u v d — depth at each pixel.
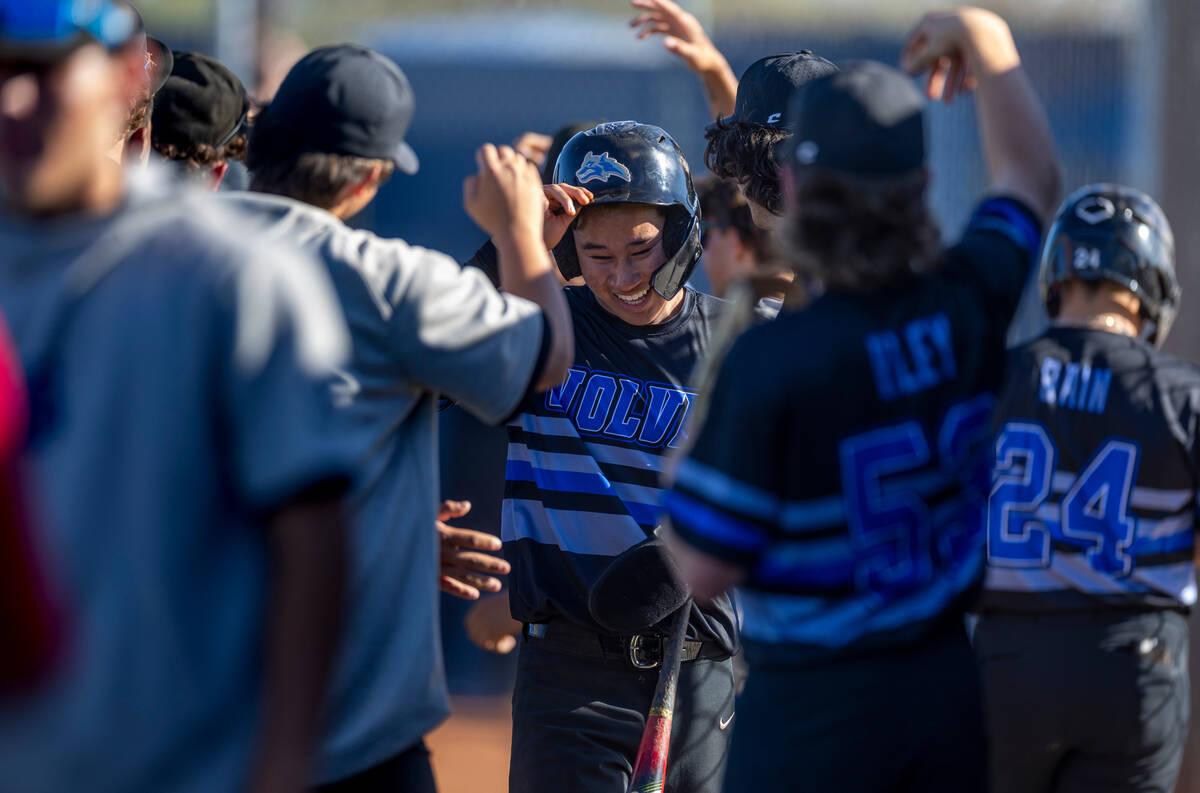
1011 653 12.52
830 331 7.25
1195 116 18.08
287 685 5.44
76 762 5.29
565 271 11.78
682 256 11.00
